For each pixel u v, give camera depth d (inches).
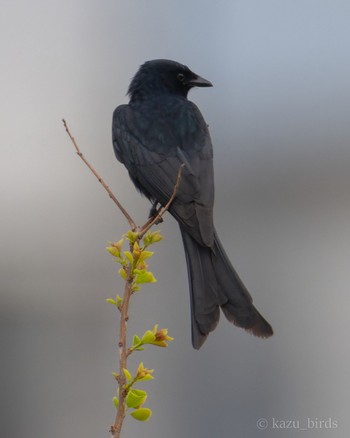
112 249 313.9
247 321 390.6
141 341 299.1
